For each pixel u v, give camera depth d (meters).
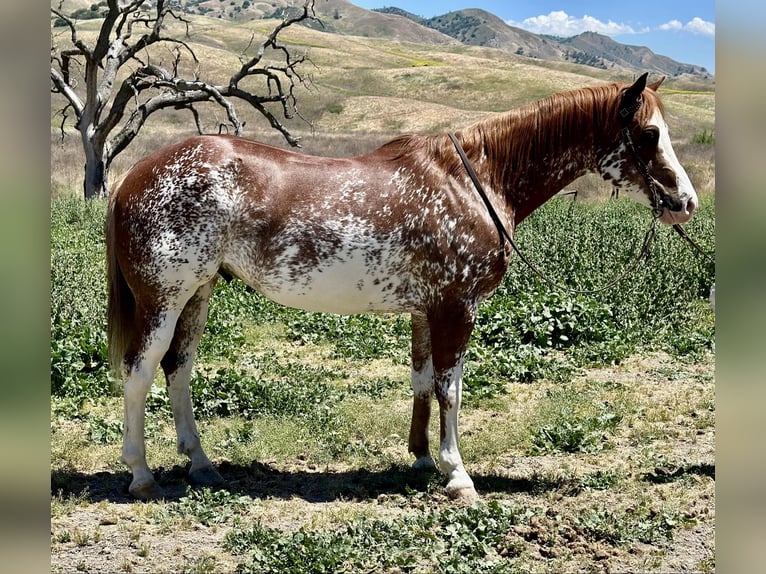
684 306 11.95
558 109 5.92
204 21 172.00
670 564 4.80
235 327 11.08
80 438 6.79
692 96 103.25
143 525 5.13
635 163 5.91
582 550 4.94
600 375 9.46
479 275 5.73
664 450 6.95
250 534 4.91
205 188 5.40
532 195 6.05
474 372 9.07
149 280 5.43
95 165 30.84
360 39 181.62
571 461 6.69
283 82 86.81
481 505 5.40
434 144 5.81
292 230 5.52
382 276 5.64
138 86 30.89
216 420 7.39
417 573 4.61
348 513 5.38
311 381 8.77
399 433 7.28
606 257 13.30
